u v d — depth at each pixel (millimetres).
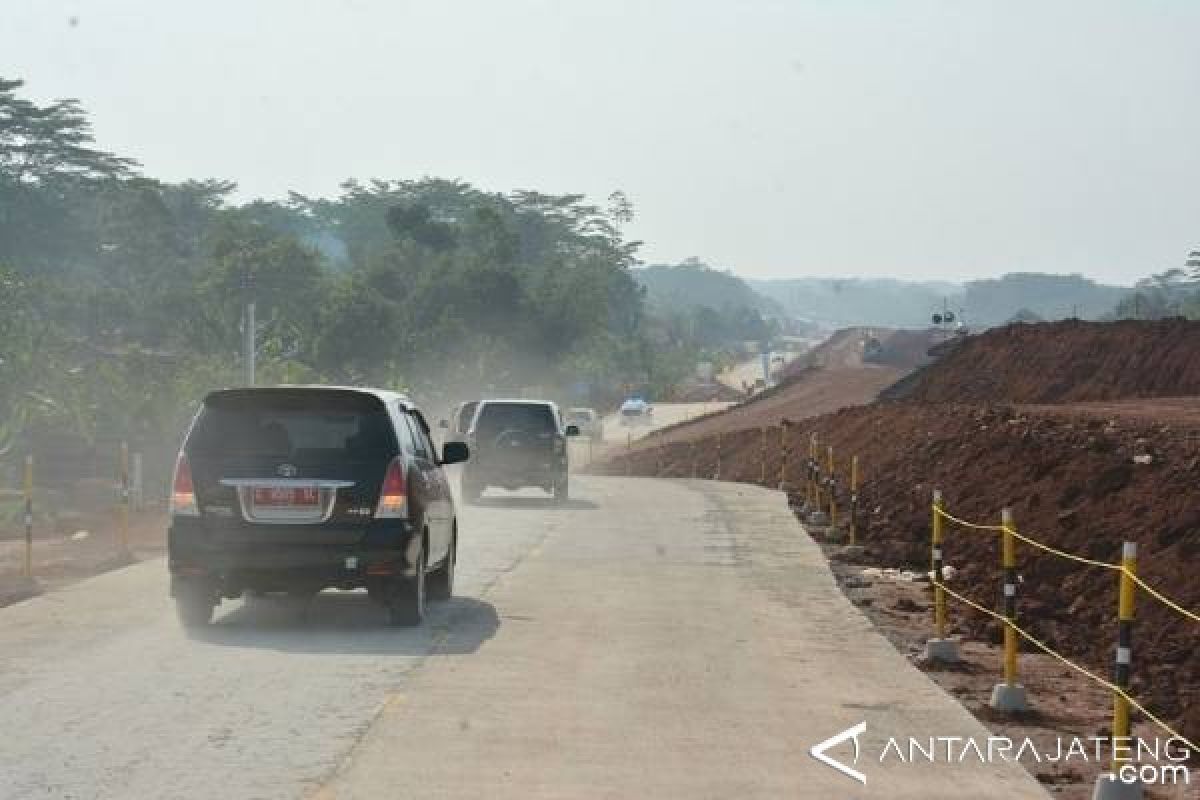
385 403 15961
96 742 10461
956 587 21516
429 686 12531
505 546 24516
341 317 111438
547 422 35281
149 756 10070
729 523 29156
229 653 14070
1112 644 17141
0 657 13805
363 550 15383
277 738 10609
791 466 49219
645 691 12516
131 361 49219
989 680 14750
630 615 16875
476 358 126625
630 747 10508
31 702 11797
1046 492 24859
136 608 16875
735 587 19500
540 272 185625
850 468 40438
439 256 151500
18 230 155625
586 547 24359
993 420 34750
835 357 172375
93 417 45531
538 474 34875
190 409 46094
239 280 117500
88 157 165250
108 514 32125
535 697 12156
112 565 22062
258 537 15367
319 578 15375
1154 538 20172
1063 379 53875
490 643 14781
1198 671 15398
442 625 15969
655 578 20328
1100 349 54125
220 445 15609
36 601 17422
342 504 15406
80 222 165625
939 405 43312
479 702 11906
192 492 15516
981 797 9469
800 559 22906
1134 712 13781
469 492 35312
